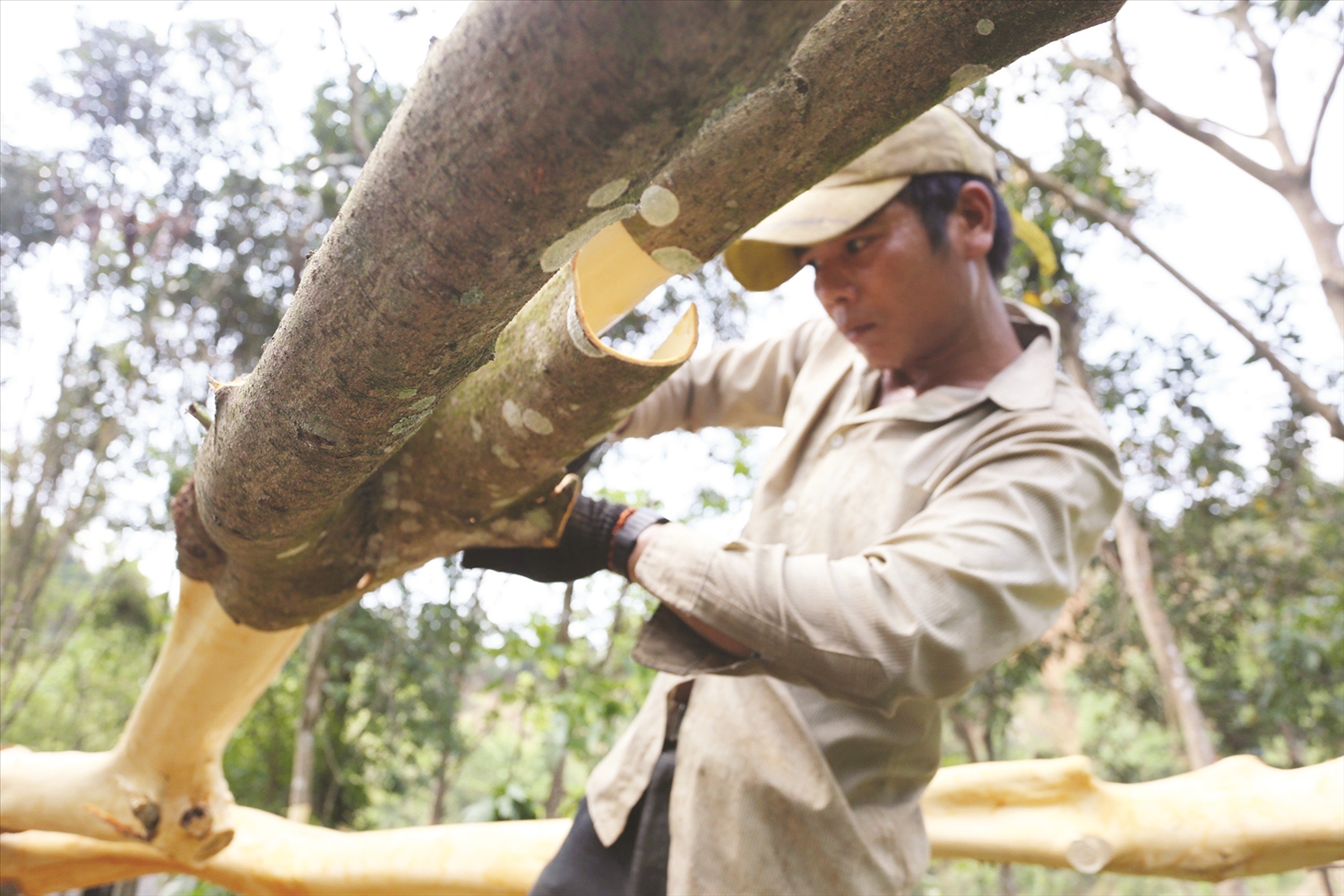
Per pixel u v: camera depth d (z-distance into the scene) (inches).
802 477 53.6
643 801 47.4
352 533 35.1
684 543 38.6
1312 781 57.7
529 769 240.8
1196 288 98.9
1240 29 94.7
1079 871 58.9
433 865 64.4
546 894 47.2
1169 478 177.5
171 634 49.4
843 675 37.2
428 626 179.5
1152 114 97.7
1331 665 182.4
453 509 35.0
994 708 217.0
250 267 188.5
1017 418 46.3
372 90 154.6
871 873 44.1
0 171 185.0
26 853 67.2
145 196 183.0
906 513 45.9
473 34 13.7
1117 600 209.3
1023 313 56.3
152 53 178.9
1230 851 57.2
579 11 12.6
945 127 49.9
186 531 39.5
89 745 257.4
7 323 195.3
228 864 67.4
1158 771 271.6
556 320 28.0
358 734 195.3
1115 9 19.2
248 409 23.0
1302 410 159.0
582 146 13.9
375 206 16.2
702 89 13.5
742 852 42.8
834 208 46.4
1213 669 198.2
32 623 226.1
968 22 19.9
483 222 15.3
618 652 182.9
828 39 21.7
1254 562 193.6
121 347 193.8
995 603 39.3
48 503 199.6
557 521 36.3
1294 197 88.8
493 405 30.7
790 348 64.6
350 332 18.4
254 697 53.6
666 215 26.4
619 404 28.7
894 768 46.5
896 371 54.6
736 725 45.0
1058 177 144.6
